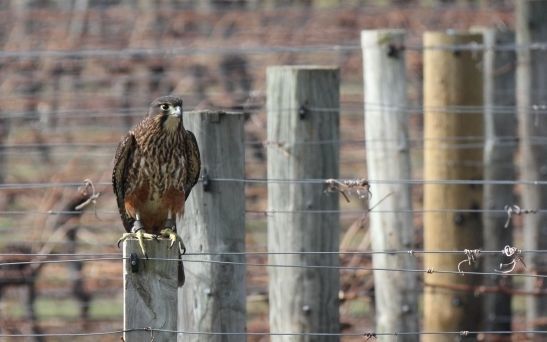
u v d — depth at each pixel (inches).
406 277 494.3
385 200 496.7
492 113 603.2
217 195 404.8
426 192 535.2
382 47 498.9
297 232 443.8
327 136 443.8
